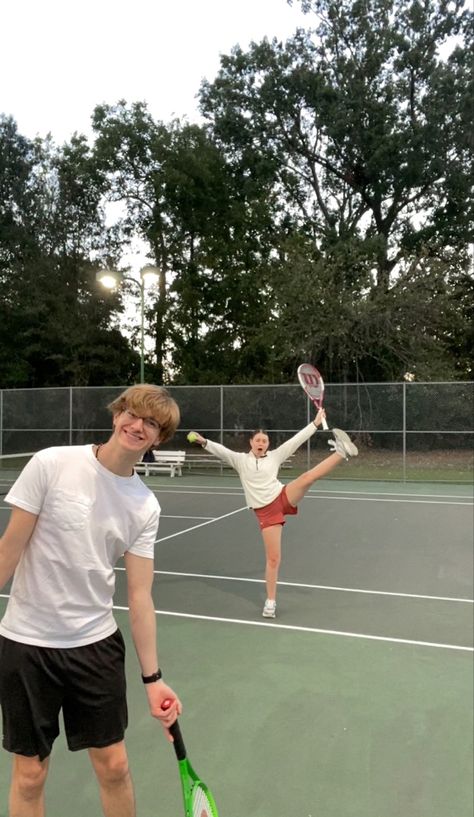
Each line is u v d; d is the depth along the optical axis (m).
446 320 23.08
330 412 17.69
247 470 5.18
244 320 27.73
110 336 28.66
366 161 28.89
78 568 1.93
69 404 19.47
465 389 16.91
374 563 7.20
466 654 4.30
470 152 28.16
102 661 2.00
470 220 28.80
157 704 2.06
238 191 30.44
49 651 1.93
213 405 18.53
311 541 8.61
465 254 28.66
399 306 22.05
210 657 4.23
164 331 28.53
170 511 11.51
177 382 28.59
